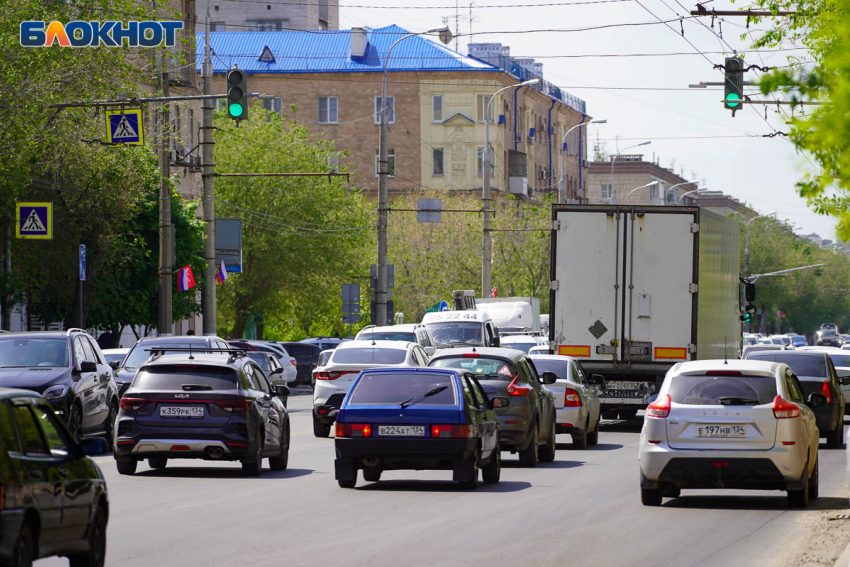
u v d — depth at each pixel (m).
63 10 86.00
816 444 45.72
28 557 22.94
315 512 40.22
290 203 167.25
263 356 97.38
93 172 98.56
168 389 50.72
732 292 91.75
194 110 166.00
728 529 37.19
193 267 124.62
